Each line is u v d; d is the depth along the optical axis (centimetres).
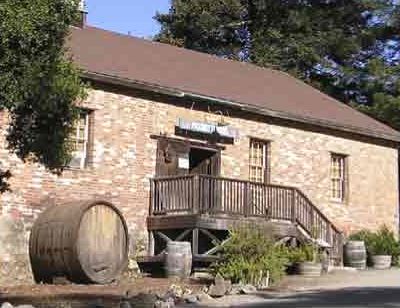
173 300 1633
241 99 2639
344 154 2980
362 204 3019
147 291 1814
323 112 2981
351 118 3075
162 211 2320
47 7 1202
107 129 2286
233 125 2611
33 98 1225
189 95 2447
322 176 2883
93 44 2636
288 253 2197
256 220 2298
